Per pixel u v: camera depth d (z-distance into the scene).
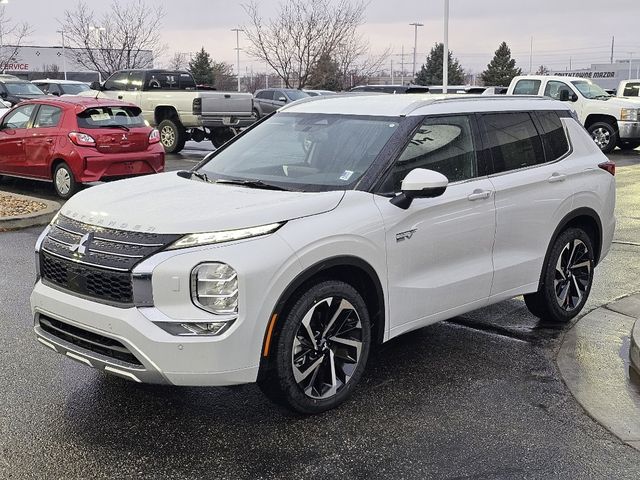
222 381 3.76
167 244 3.74
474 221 4.96
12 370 4.83
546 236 5.60
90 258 3.88
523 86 21.52
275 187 4.52
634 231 9.87
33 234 9.36
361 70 42.62
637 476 3.66
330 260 4.07
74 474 3.57
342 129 4.98
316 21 30.94
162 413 4.25
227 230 3.79
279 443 3.92
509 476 3.63
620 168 17.28
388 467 3.69
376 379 4.83
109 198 4.33
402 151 4.64
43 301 4.14
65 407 4.30
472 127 5.16
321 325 4.20
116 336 3.76
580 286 6.13
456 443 3.96
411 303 4.64
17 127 12.41
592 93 20.77
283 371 3.98
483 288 5.12
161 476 3.57
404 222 4.49
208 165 5.27
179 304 3.70
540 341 5.64
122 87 20.05
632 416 4.34
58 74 56.91
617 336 5.75
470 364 5.14
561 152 5.82
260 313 3.79
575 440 4.03
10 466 3.63
